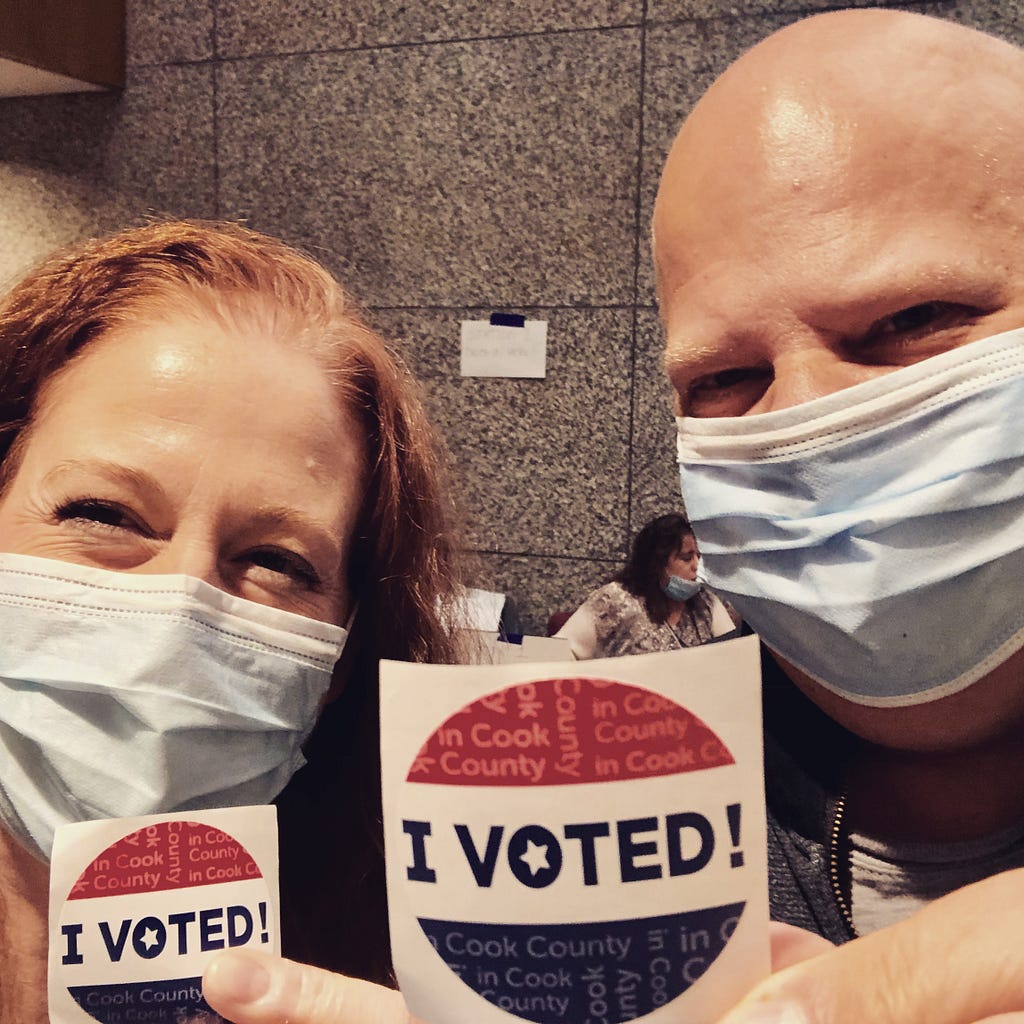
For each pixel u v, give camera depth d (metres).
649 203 1.93
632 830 0.34
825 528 0.66
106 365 0.71
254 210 2.19
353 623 0.88
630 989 0.34
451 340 2.09
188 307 0.74
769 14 1.82
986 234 0.61
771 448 0.69
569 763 0.34
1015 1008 0.31
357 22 2.08
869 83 0.63
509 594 2.09
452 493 1.10
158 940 0.50
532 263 2.02
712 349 0.69
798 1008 0.32
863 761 0.72
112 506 0.69
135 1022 0.50
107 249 0.80
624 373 1.98
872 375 0.66
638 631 1.72
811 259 0.64
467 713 0.34
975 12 1.71
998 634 0.63
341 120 2.11
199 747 0.69
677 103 1.89
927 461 0.64
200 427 0.69
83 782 0.68
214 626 0.70
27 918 0.72
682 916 0.34
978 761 0.68
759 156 0.65
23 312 0.77
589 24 1.93
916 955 0.33
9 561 0.70
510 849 0.34
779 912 0.71
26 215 2.32
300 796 0.88
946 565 0.63
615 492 2.01
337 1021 0.38
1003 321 0.63
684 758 0.34
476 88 2.02
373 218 2.11
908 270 0.61
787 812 0.72
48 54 2.05
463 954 0.34
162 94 2.23
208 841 0.52
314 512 0.73
